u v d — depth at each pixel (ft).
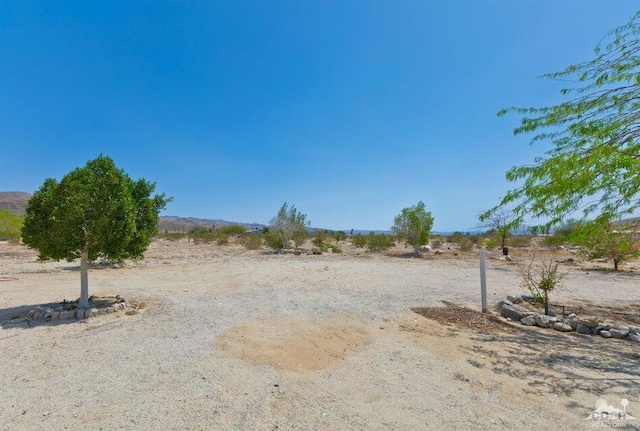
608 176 12.52
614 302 26.76
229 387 12.46
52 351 15.98
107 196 22.11
